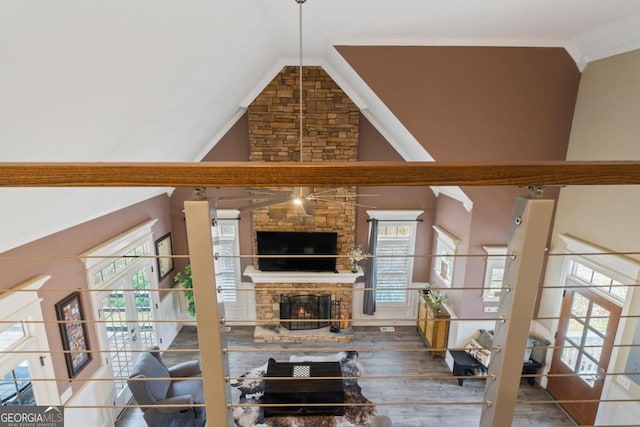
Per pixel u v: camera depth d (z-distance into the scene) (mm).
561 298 4664
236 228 6324
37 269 3248
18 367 3057
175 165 810
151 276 5441
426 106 4328
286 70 5434
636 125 3693
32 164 799
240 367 5355
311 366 4660
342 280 6223
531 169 837
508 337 954
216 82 3605
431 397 4805
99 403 4117
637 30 3428
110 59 1932
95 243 4117
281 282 6234
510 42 4129
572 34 3928
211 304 914
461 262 5250
